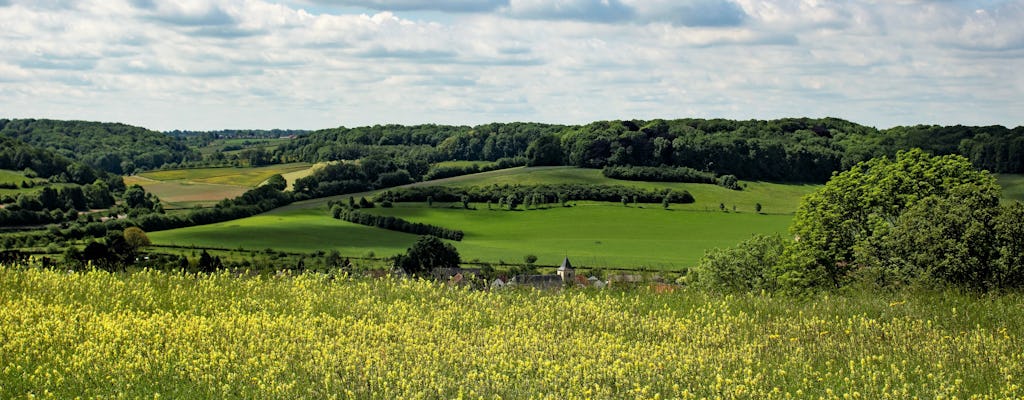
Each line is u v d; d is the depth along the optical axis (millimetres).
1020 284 23547
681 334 16734
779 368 14180
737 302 20312
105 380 13062
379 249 95312
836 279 38219
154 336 15336
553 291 21953
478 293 20812
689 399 12625
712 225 128250
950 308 18781
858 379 13414
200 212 118938
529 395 12703
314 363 14102
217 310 18047
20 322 15953
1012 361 13984
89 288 19344
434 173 172875
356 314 18266
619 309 19484
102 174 148375
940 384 12945
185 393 12633
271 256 86312
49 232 102250
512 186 152875
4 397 12156
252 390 12812
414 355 14648
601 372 13781
